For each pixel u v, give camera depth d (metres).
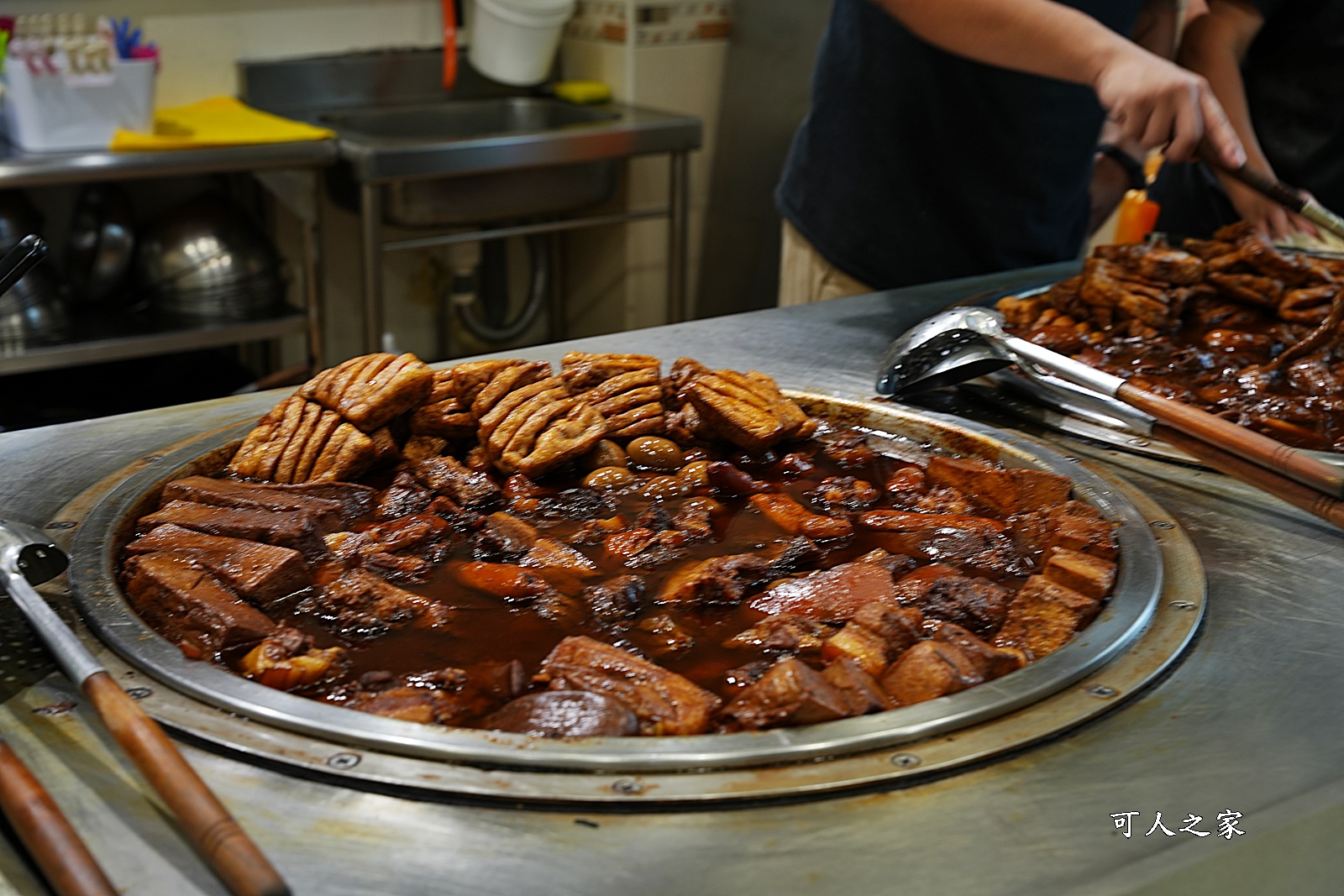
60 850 0.78
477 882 0.82
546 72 4.75
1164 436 1.51
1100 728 1.02
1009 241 2.81
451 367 1.69
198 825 0.78
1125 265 2.25
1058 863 0.85
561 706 1.00
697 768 0.92
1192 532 1.42
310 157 3.81
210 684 1.01
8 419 3.74
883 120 2.72
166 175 3.62
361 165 3.80
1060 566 1.24
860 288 2.92
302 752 0.94
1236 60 2.89
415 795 0.91
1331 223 2.10
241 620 1.13
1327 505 1.34
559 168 4.28
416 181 4.00
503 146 4.00
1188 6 3.17
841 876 0.83
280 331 3.96
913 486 1.55
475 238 4.18
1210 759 0.98
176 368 4.16
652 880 0.83
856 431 1.76
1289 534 1.42
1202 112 2.06
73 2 4.11
